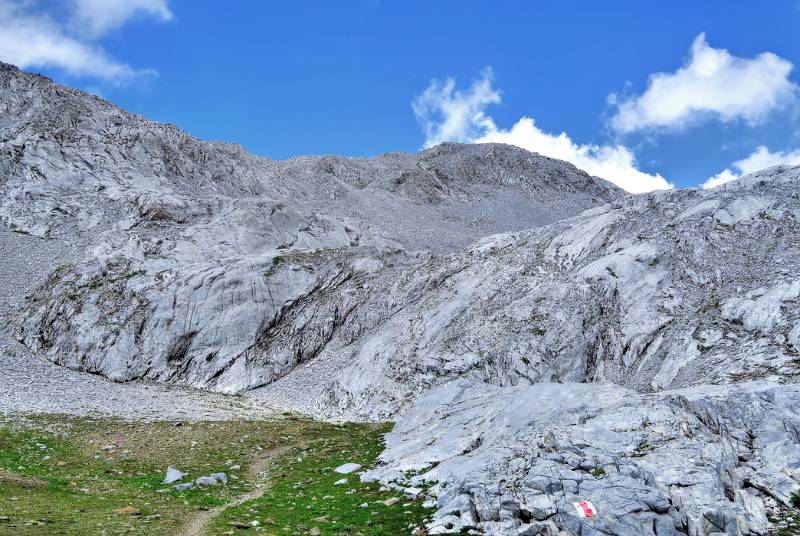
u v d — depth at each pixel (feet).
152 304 234.58
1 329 230.27
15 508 82.17
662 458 78.13
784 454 81.71
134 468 120.06
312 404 189.37
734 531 68.28
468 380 144.36
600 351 160.97
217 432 150.51
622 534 67.00
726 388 98.58
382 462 112.27
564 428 90.38
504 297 194.49
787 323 133.18
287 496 98.94
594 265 184.85
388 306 228.63
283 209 332.80
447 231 503.20
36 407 163.02
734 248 173.78
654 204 210.38
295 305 246.68
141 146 387.75
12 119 378.94
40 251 283.38
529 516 72.38
